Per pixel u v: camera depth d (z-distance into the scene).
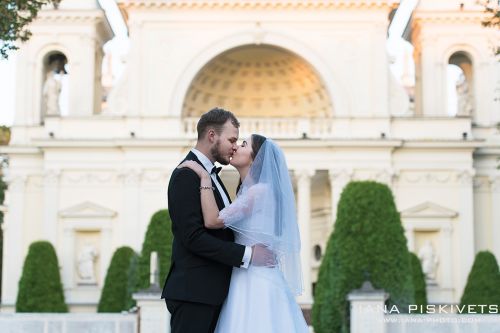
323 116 50.69
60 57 52.69
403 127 47.62
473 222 47.03
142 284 35.16
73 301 46.38
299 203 46.06
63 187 47.06
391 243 24.64
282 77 51.03
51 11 49.59
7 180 48.62
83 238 47.34
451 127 47.50
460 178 47.12
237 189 10.00
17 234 48.19
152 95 47.53
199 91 50.44
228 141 8.97
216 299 8.59
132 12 47.94
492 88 49.97
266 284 8.98
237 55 49.47
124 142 46.12
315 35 48.12
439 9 50.12
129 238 46.00
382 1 47.66
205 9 47.84
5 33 24.72
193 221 8.49
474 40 50.41
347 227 24.66
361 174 46.38
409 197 47.12
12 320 22.30
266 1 47.56
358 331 20.58
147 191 46.28
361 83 47.91
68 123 47.38
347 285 23.88
